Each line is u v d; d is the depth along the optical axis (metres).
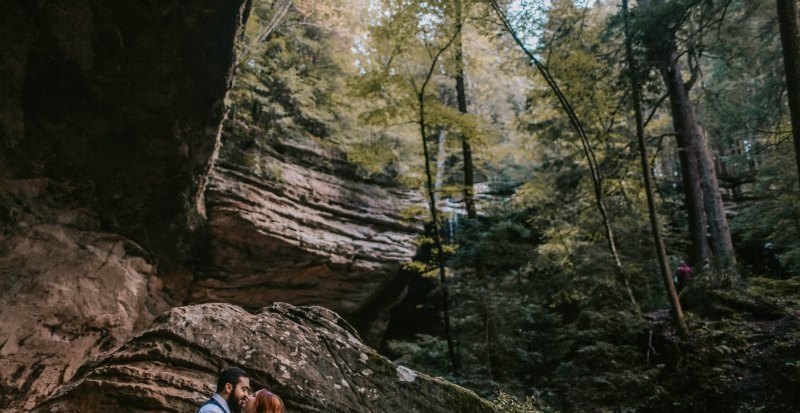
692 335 11.42
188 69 12.31
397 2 13.71
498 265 15.34
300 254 17.02
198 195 14.91
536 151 20.92
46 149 12.20
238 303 17.05
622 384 10.86
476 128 14.91
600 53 14.59
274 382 4.43
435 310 21.97
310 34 20.69
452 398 5.02
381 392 4.76
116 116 12.51
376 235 19.31
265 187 16.70
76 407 4.13
